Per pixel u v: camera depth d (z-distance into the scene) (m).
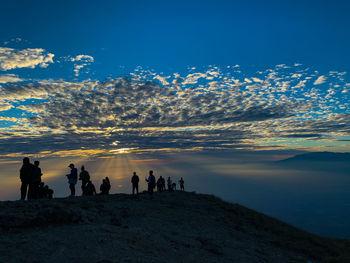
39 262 4.09
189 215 12.65
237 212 16.41
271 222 15.99
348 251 12.90
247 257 8.05
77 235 5.77
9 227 5.77
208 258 6.84
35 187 10.67
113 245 5.55
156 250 6.19
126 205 11.93
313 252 10.67
